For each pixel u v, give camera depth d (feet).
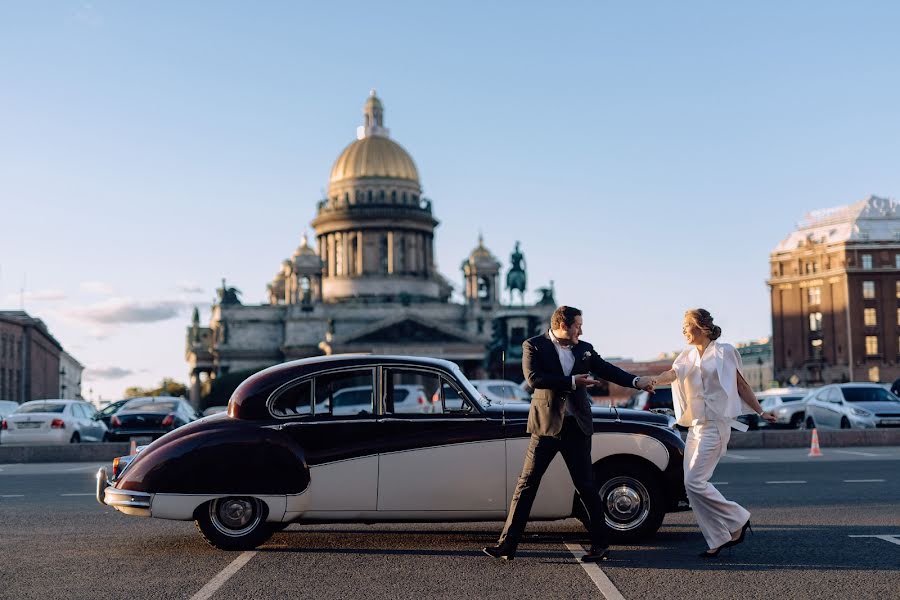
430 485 43.88
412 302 527.81
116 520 55.47
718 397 40.98
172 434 44.80
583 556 40.22
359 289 545.03
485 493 43.96
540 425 40.01
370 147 568.41
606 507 44.83
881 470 80.38
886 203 453.17
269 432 43.98
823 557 40.70
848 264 437.58
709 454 41.06
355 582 36.94
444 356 456.86
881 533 46.73
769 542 44.45
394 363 45.03
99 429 142.41
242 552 43.57
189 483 43.50
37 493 71.20
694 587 35.50
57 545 46.52
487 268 531.09
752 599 33.53
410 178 565.53
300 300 527.40
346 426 44.16
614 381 41.04
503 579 37.22
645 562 40.24
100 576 38.73
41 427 127.54
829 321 446.60
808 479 73.15
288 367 45.03
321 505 43.75
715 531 41.09
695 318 41.39
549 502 44.19
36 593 35.73
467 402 44.78
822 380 447.42
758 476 76.38
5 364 437.17
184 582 37.37
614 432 44.75
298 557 42.19
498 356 323.57
